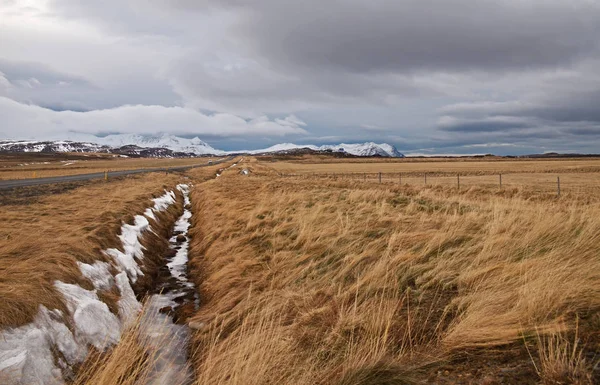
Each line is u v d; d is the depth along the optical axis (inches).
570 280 184.4
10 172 2335.1
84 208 636.1
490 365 140.0
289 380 160.9
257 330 198.7
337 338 192.4
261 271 350.3
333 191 804.0
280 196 741.9
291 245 400.8
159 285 427.2
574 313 158.7
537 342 145.1
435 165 3727.9
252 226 508.7
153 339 268.7
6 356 179.0
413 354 163.0
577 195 769.6
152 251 536.4
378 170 2859.3
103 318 267.0
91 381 182.4
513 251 255.1
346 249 340.8
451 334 164.2
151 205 799.7
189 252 572.1
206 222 680.4
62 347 214.7
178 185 1542.8
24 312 210.1
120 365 191.0
